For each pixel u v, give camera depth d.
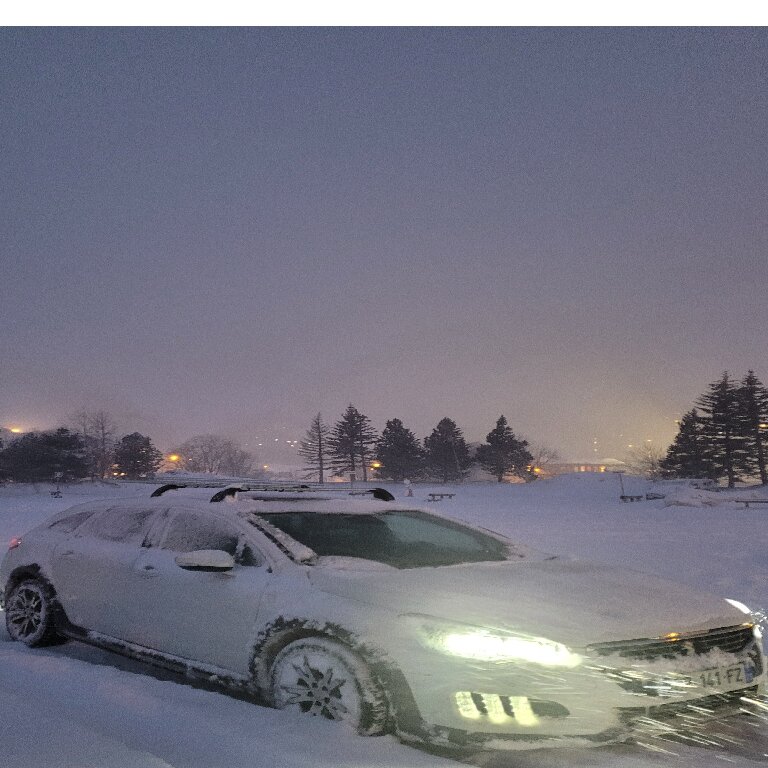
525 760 3.68
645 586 4.53
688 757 3.73
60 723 3.75
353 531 5.67
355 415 143.25
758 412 98.44
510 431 131.25
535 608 3.95
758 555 14.46
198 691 4.51
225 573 4.65
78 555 5.71
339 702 3.88
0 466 92.75
